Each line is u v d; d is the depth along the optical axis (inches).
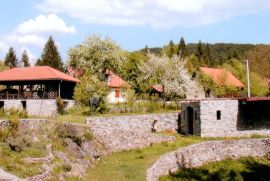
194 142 1446.9
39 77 2009.1
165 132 1675.7
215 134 1573.6
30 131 1154.0
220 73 2763.3
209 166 1349.7
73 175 920.9
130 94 2012.8
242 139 1501.0
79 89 1790.1
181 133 1689.2
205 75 2628.0
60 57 4296.3
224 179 1196.5
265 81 3122.5
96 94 1763.0
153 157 1208.8
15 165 826.2
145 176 951.0
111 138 1336.1
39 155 927.0
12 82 2081.7
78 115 1673.2
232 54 4635.8
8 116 1395.2
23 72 2124.8
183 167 1278.3
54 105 1935.3
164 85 2332.7
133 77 2935.5
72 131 1170.0
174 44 4210.1
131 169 1040.8
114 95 2625.5
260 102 1635.1
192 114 1668.3
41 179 793.6
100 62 2669.8
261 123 1635.1
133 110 1835.6
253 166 1391.5
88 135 1230.9
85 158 1099.9
